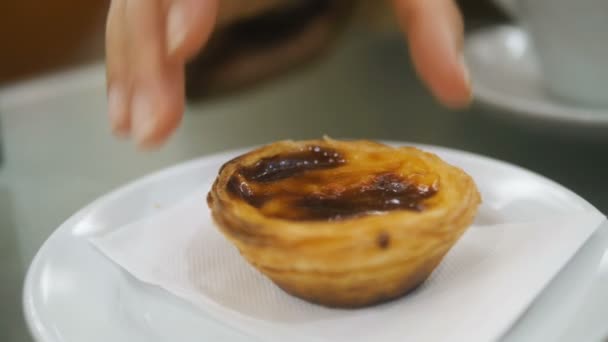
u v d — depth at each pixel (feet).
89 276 0.97
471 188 0.98
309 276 0.92
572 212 1.00
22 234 1.10
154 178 1.12
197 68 1.58
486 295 0.91
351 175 1.01
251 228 0.93
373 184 0.99
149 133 0.95
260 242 0.92
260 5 1.75
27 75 2.31
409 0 1.08
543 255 0.95
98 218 1.05
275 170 1.03
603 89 1.32
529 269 0.93
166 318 0.93
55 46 2.44
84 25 2.49
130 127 1.00
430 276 0.97
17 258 1.05
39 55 2.42
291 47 1.74
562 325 0.88
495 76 1.47
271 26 1.78
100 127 1.39
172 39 0.95
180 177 1.13
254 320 0.92
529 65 1.51
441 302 0.92
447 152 1.14
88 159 1.28
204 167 1.14
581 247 0.96
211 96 1.53
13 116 1.44
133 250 1.01
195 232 1.04
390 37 1.83
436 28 1.05
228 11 1.65
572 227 0.97
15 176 1.24
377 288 0.92
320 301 0.94
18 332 0.96
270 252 0.91
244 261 1.00
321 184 1.00
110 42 1.02
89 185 1.21
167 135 0.96
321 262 0.90
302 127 1.36
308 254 0.90
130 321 0.93
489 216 1.04
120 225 1.05
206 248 1.02
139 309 0.94
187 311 0.94
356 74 1.61
